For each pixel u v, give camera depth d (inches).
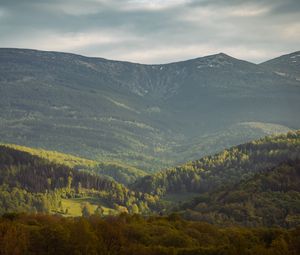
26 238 6446.9
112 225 7135.8
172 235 6939.0
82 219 6850.4
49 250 6338.6
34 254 6279.5
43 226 7027.6
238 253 6441.9
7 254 6230.3
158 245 6510.8
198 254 6289.4
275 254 6501.0
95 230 6884.8
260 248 6520.7
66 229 6594.5
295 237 7057.1
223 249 6387.8
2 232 6594.5
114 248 6584.6
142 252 6343.5
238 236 7116.1
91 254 6348.4
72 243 6382.9
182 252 6318.9
